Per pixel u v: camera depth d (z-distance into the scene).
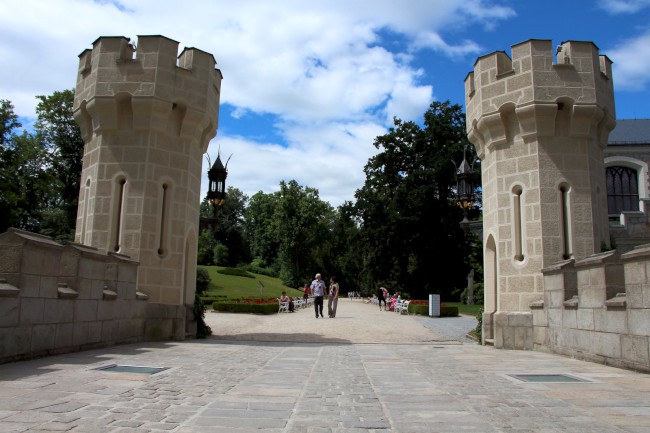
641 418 5.39
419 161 46.47
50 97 42.09
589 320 10.52
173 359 9.98
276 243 98.56
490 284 15.09
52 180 36.53
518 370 9.14
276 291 60.44
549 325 12.53
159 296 14.30
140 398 6.10
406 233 45.09
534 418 5.38
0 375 7.37
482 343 14.86
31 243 8.95
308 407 5.86
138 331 13.57
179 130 15.15
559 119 14.12
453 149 44.31
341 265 80.88
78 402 5.75
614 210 42.97
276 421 5.16
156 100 14.44
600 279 10.08
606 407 5.94
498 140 14.67
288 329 19.09
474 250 46.34
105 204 14.42
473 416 5.46
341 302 55.59
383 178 47.47
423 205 44.53
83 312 10.79
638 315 8.82
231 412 5.52
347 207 49.06
